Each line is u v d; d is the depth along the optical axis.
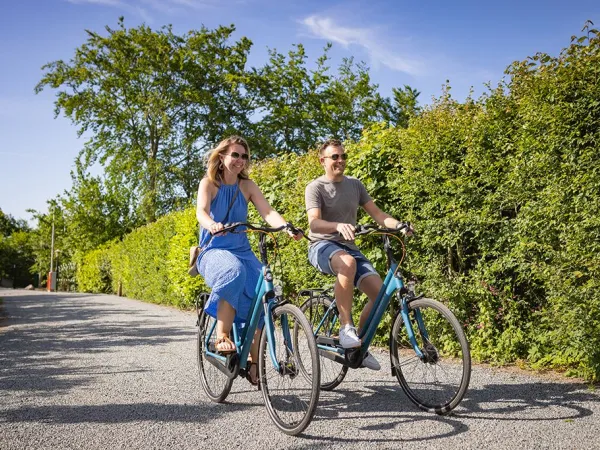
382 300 4.21
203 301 4.78
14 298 19.78
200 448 3.27
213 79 31.89
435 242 6.03
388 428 3.60
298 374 3.57
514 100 5.54
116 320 10.76
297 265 7.95
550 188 4.96
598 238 4.71
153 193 31.53
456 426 3.61
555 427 3.55
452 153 6.01
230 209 4.25
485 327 5.70
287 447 3.28
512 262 5.41
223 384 4.31
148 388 4.81
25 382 5.06
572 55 4.99
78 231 36.22
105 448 3.26
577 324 4.66
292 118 32.00
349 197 4.55
